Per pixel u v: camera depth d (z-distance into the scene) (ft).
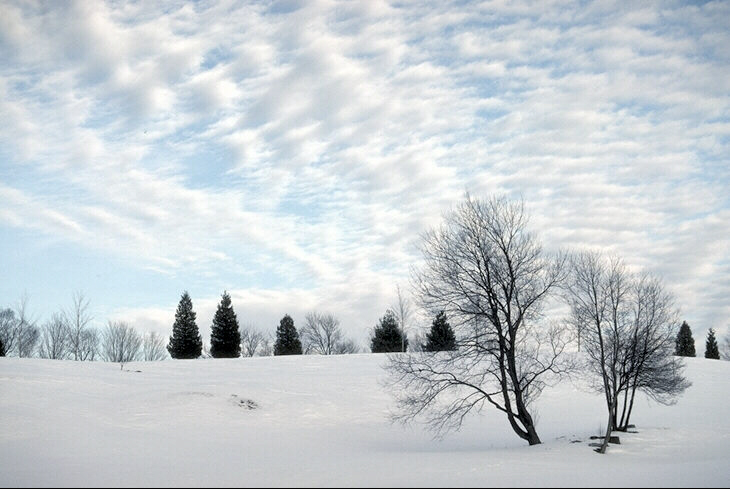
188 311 302.45
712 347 367.66
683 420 125.39
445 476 64.23
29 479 64.13
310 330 369.91
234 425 110.93
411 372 101.35
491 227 96.48
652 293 105.91
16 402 111.86
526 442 106.32
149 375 165.89
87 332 286.87
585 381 162.91
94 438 93.35
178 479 64.23
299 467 73.36
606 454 85.35
